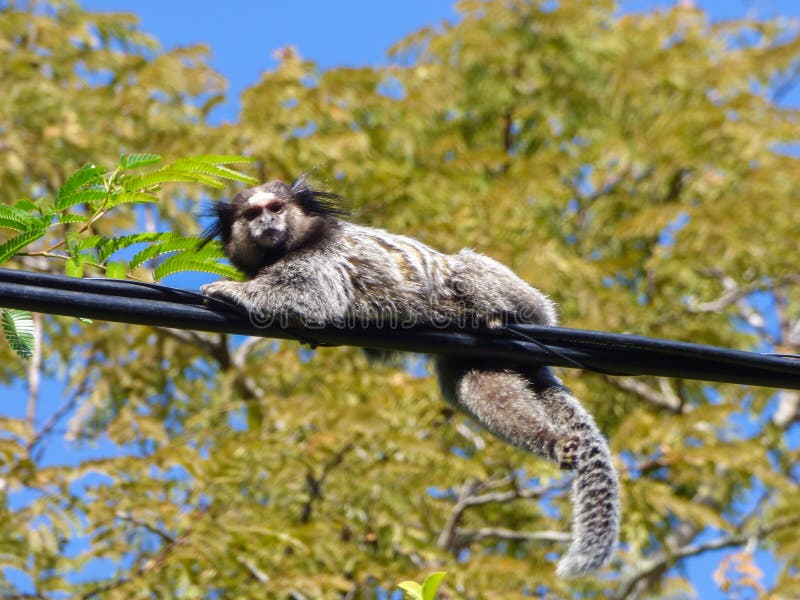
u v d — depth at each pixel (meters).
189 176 7.55
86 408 16.38
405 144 18.28
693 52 22.05
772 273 19.22
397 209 17.58
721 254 17.95
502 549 16.94
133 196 7.53
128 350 17.05
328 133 17.84
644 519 15.27
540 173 17.72
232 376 16.58
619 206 20.34
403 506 14.31
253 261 10.27
